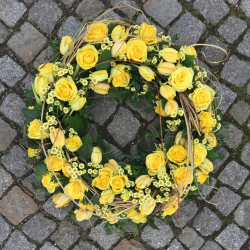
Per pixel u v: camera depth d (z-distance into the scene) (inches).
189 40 62.0
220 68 62.6
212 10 61.8
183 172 45.2
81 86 47.7
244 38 62.5
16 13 59.6
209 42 62.3
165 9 61.2
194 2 61.5
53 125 44.7
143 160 53.1
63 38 44.8
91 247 62.0
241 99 63.0
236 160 63.3
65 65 44.7
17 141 60.2
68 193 43.3
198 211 63.6
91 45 42.3
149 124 61.1
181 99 46.9
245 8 62.1
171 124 49.5
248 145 63.1
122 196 45.9
